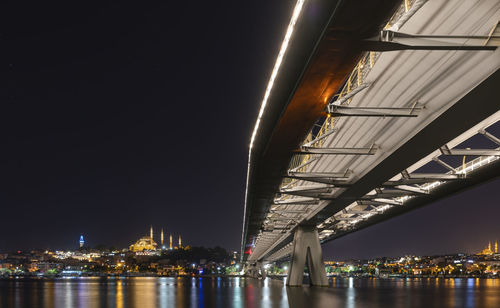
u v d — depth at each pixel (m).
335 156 49.22
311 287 79.88
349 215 84.56
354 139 43.31
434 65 29.22
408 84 32.06
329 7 19.59
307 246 82.06
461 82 27.75
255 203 64.94
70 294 88.00
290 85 27.56
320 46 22.28
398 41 21.83
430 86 30.48
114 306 53.47
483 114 30.05
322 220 76.81
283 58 25.03
